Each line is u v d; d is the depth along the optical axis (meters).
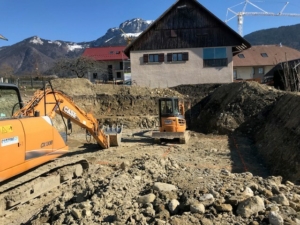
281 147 12.55
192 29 30.02
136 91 27.81
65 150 9.47
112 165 12.23
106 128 17.09
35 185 8.19
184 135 16.48
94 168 11.48
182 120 16.95
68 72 44.75
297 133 11.88
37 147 8.00
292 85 20.30
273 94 20.09
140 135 20.47
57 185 9.13
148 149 15.46
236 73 52.16
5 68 60.69
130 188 6.86
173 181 6.61
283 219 4.56
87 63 43.78
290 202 5.20
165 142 17.39
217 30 29.77
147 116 25.16
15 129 7.21
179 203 5.49
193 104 26.94
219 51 29.84
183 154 14.25
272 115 17.86
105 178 7.99
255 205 4.97
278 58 52.44
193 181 6.45
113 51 54.06
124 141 18.16
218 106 22.91
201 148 15.62
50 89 10.98
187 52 30.12
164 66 30.48
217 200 5.21
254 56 53.25
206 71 30.08
